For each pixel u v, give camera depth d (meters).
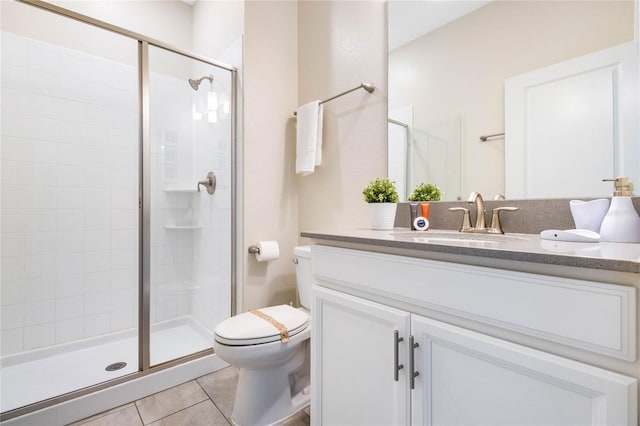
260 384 1.35
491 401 0.65
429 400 0.77
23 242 1.83
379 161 1.57
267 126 1.95
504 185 1.17
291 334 1.33
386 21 1.55
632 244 0.76
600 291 0.52
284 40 2.04
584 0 0.99
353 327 0.97
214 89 2.08
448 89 1.32
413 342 0.78
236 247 1.92
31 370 1.68
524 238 0.96
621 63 0.93
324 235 1.08
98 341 2.04
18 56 1.82
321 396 1.10
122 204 2.17
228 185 1.97
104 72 2.12
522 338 0.62
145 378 1.56
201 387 1.63
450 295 0.72
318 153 1.79
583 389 0.54
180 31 2.55
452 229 1.31
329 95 1.85
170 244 2.25
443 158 1.34
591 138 0.98
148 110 1.78
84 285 2.02
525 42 1.11
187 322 2.30
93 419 1.37
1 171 1.77
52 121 1.92
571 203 0.94
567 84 1.02
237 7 1.92
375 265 0.90
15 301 1.79
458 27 1.29
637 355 0.49
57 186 1.94
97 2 2.16
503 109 1.17
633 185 0.89
